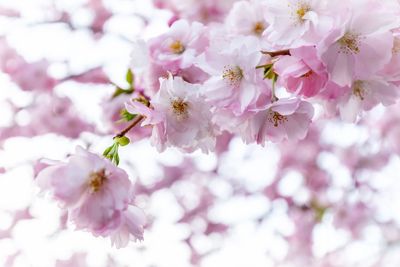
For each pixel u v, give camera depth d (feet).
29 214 6.35
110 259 6.57
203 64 2.30
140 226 2.34
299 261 7.07
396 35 2.26
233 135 6.38
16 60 5.63
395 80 2.27
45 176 2.29
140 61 2.43
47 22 5.45
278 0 2.26
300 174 6.76
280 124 2.35
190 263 7.20
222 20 4.83
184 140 2.32
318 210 6.77
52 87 5.65
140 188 6.60
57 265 6.54
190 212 7.02
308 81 2.25
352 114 2.34
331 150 6.63
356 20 2.22
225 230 7.07
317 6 2.23
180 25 2.43
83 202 2.27
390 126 6.21
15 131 5.85
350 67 2.23
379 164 6.47
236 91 2.27
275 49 2.28
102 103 3.26
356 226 6.61
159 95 2.32
